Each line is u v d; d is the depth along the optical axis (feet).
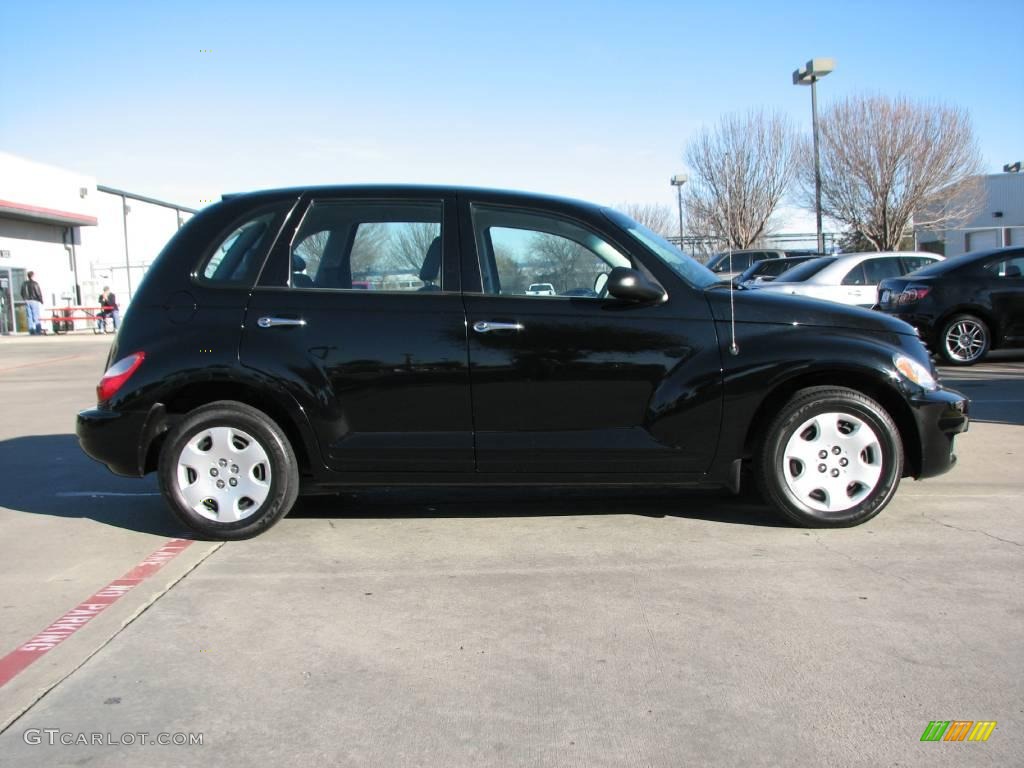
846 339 14.74
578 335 14.58
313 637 11.16
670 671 10.05
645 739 8.66
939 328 36.94
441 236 15.14
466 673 10.11
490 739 8.71
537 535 15.35
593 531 15.51
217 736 8.84
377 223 15.28
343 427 14.78
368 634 11.23
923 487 17.88
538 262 15.14
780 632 11.01
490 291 14.93
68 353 63.52
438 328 14.67
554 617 11.65
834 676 9.84
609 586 12.74
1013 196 135.03
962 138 102.99
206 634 11.29
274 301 14.90
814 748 8.45
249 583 13.14
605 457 14.74
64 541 15.51
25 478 20.68
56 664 10.48
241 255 15.26
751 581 12.78
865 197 105.29
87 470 21.57
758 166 111.34
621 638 10.94
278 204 15.48
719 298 14.89
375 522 16.43
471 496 18.26
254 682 9.96
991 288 36.47
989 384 31.73
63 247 104.68
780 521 15.75
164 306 15.03
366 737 8.79
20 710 9.40
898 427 15.47
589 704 9.36
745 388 14.53
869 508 14.88
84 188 104.63
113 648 10.91
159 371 14.67
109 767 8.34
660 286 14.89
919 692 9.46
